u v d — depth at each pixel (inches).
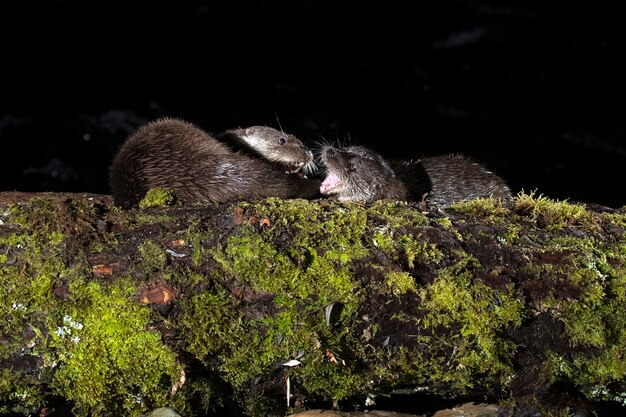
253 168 265.3
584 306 210.8
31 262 197.3
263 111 834.2
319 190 309.4
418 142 795.4
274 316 201.3
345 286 202.5
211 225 206.8
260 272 201.0
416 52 989.8
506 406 222.8
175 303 197.8
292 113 835.4
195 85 873.5
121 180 255.6
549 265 212.1
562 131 818.8
